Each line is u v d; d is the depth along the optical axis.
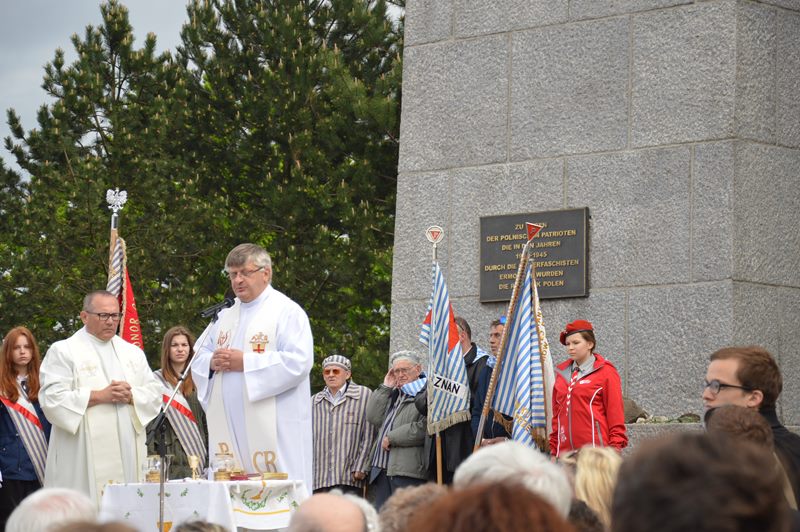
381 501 10.46
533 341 9.50
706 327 10.08
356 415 11.21
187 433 10.40
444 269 11.47
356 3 23.30
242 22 23.70
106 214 22.88
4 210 23.48
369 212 21.52
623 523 2.10
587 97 10.93
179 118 23.56
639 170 10.58
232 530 7.38
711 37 10.41
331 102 22.77
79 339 9.67
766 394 5.35
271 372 8.25
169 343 10.69
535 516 2.18
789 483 4.34
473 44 11.62
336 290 22.69
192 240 22.91
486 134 11.44
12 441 9.80
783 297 10.25
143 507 7.68
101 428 9.40
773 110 10.43
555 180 10.98
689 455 2.09
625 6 10.85
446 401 9.73
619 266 10.56
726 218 10.13
